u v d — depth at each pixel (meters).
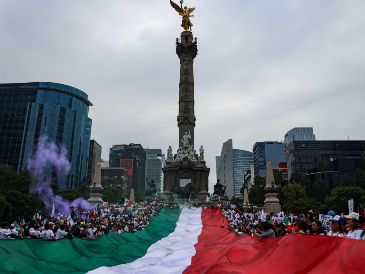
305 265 9.84
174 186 89.06
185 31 104.25
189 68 100.12
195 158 92.44
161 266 15.78
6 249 13.46
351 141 199.00
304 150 198.88
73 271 14.08
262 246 13.30
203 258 16.61
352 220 13.47
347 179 125.06
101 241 19.48
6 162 198.62
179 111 97.38
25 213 77.94
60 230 21.20
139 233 26.64
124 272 14.66
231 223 40.97
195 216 46.97
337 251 9.23
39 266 13.40
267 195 58.25
